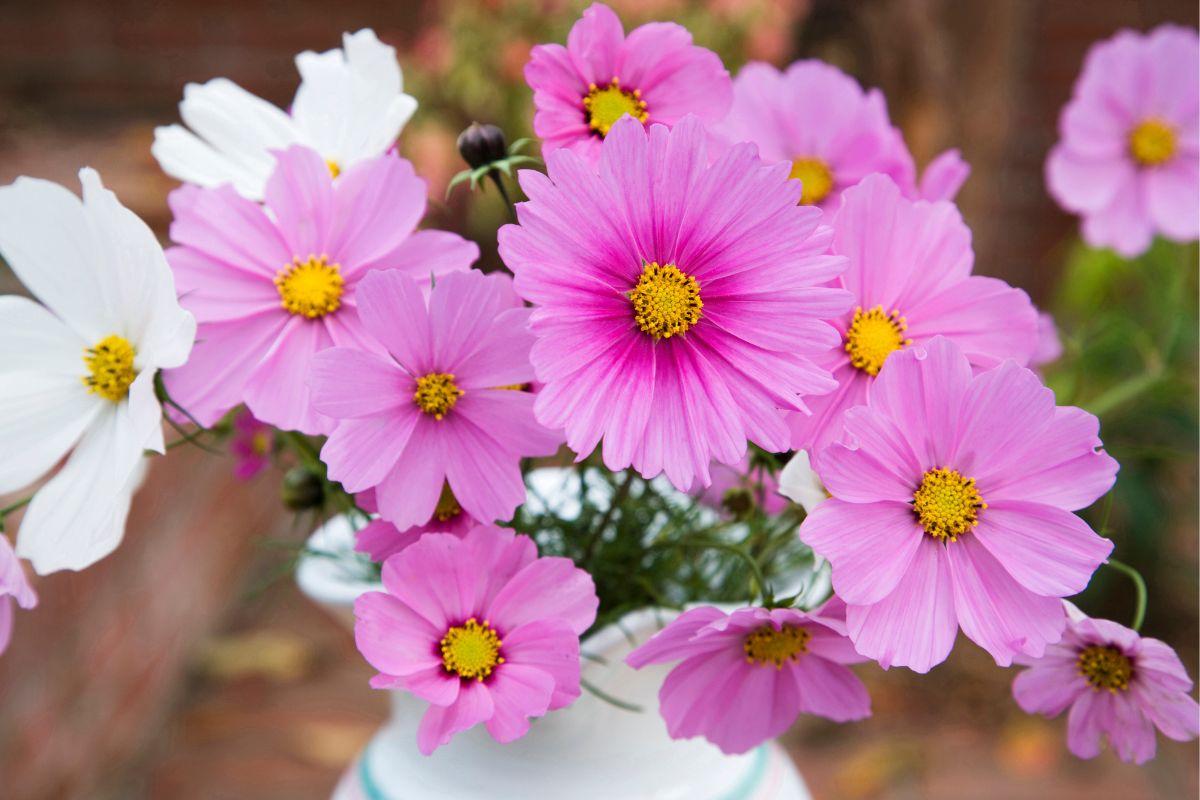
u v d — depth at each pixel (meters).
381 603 0.39
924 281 0.40
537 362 0.36
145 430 0.37
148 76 2.23
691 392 0.37
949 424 0.37
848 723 1.29
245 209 0.40
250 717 1.33
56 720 1.04
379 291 0.37
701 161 0.37
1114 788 1.18
